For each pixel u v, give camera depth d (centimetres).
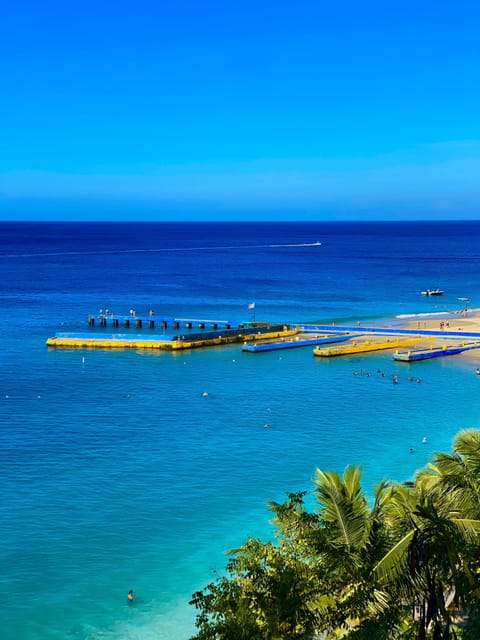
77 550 3984
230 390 7631
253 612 2123
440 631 1881
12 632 3266
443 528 1858
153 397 7288
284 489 4850
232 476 5081
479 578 1995
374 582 2072
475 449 2641
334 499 2311
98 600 3531
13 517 4347
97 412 6688
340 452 5625
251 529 4272
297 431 6156
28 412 6656
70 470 5144
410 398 7362
